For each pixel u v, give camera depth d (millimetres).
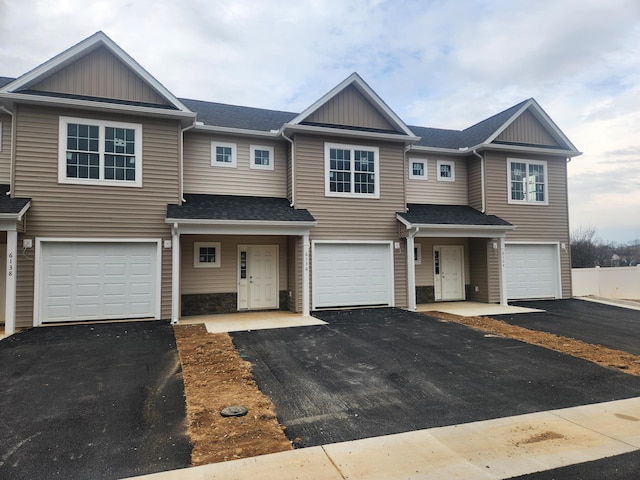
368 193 12883
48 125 9758
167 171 10719
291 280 12445
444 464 3572
